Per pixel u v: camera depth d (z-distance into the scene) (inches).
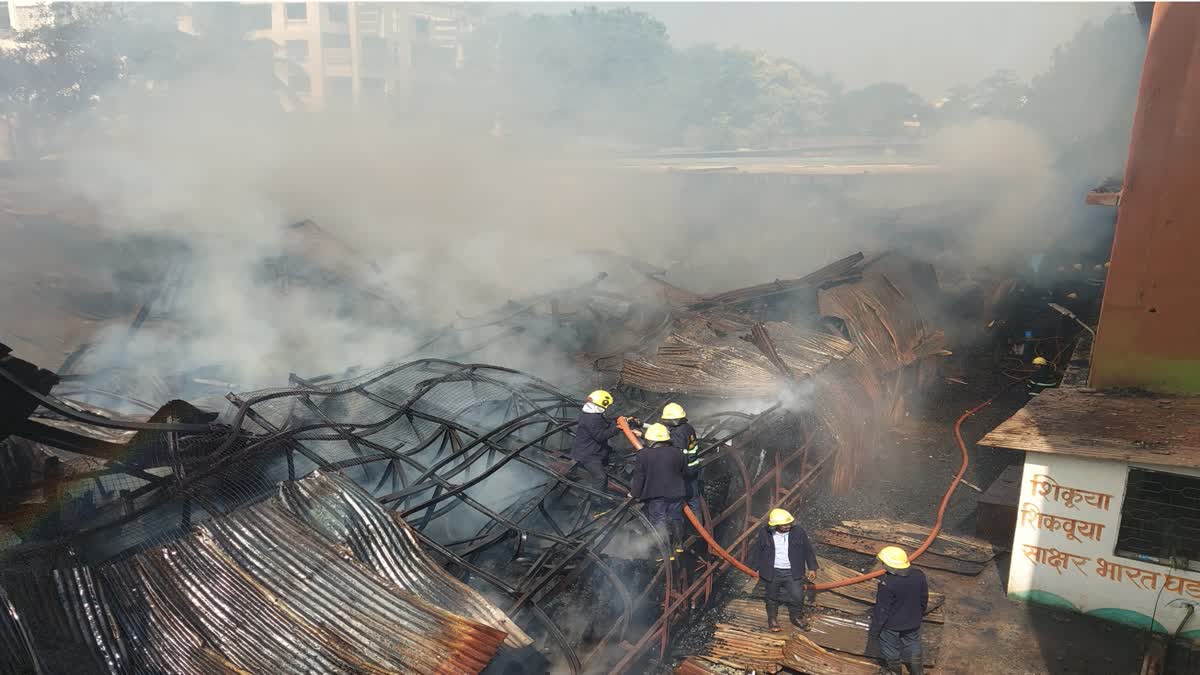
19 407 235.1
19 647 188.4
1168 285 381.4
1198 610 330.0
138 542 260.8
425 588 251.0
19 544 247.1
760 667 323.6
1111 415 370.3
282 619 225.9
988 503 426.0
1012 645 337.7
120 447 273.0
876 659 324.8
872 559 415.2
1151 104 369.4
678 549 331.3
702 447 378.6
